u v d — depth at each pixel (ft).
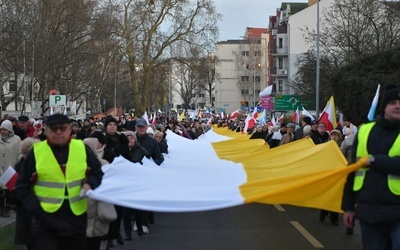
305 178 19.35
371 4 121.19
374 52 105.50
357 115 96.48
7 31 100.37
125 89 253.65
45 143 18.42
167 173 24.43
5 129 36.32
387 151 17.11
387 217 16.70
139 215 32.35
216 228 34.76
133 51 174.60
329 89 120.47
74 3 122.83
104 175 22.12
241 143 53.83
